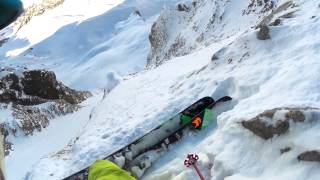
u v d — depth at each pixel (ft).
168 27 169.17
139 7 495.00
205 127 20.77
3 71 119.44
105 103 36.99
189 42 138.21
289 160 14.49
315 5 26.05
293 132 15.02
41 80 119.03
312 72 19.04
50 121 108.47
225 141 17.26
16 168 77.30
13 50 464.24
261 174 15.10
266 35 24.61
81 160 22.61
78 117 109.70
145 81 35.60
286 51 22.77
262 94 19.34
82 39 455.22
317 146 13.89
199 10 146.51
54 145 90.58
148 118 24.09
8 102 111.14
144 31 405.80
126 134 23.58
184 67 36.24
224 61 25.99
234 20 113.29
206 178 17.01
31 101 114.32
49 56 439.22
